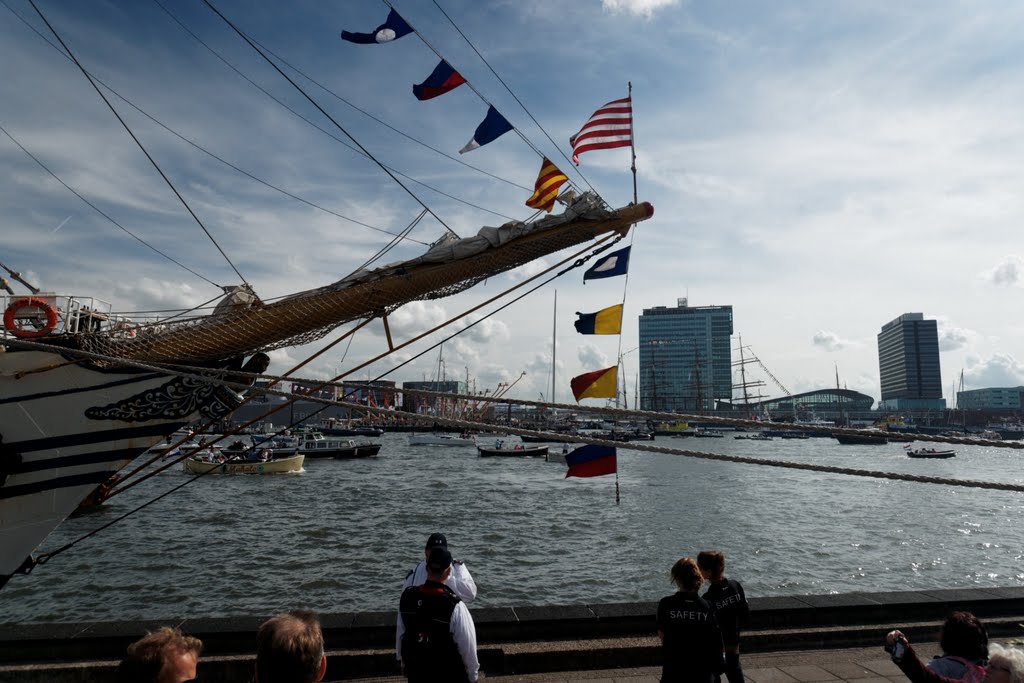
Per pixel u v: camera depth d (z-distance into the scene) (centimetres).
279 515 3334
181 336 722
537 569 2155
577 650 766
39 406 696
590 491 4541
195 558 2308
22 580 2003
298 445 7631
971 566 2306
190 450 785
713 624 490
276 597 1834
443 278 783
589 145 950
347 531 2861
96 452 704
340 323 787
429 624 421
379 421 15712
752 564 2288
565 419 13688
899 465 8906
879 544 2678
